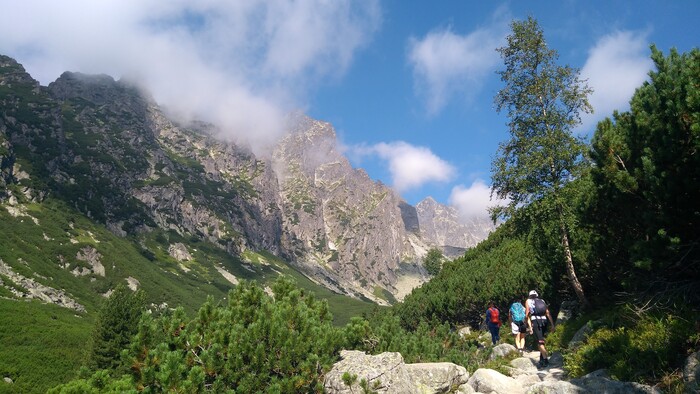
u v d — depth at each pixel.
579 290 17.92
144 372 9.38
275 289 14.46
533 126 21.52
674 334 9.53
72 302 126.62
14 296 104.81
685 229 10.04
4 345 64.88
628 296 13.67
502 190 21.78
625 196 11.80
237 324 10.80
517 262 30.38
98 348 53.50
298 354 10.83
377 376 10.98
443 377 12.69
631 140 12.02
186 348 10.60
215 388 9.69
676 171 9.88
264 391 10.14
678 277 11.20
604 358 11.29
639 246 10.67
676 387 8.42
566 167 20.52
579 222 16.17
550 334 18.09
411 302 39.69
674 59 11.85
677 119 9.98
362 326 14.95
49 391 9.68
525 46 22.11
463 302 32.00
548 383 10.48
